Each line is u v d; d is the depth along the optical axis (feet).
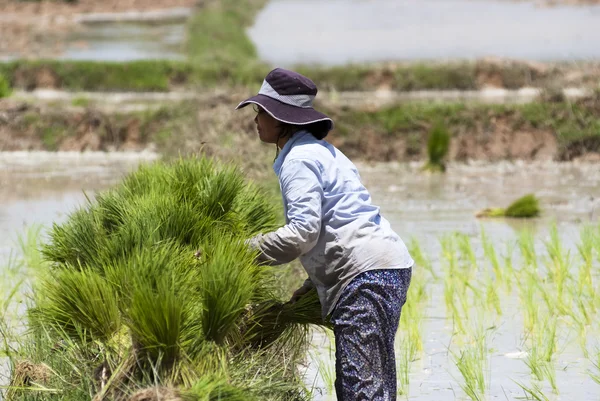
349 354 28.14
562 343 42.27
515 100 119.24
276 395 29.01
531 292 46.09
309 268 28.81
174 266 28.02
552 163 101.96
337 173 28.43
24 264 56.54
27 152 107.86
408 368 39.55
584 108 104.94
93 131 107.65
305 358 37.68
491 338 43.21
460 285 52.49
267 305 30.19
